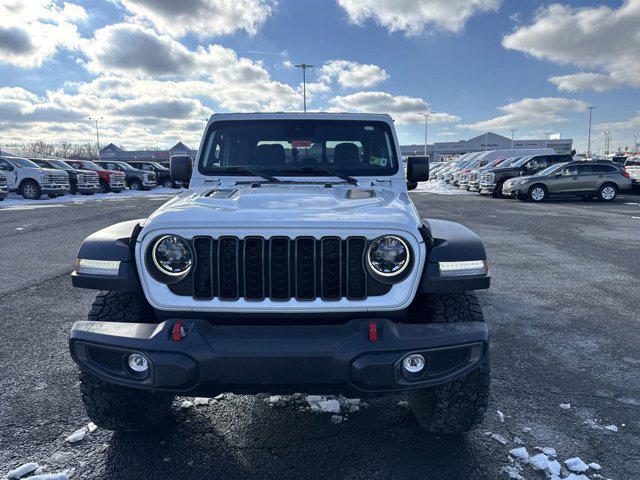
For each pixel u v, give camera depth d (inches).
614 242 381.7
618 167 756.6
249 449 110.4
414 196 943.0
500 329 187.5
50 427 118.6
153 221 95.5
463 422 105.9
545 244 374.3
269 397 134.0
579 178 752.3
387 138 154.8
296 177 149.9
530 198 767.1
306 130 154.6
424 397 109.7
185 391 90.5
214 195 120.3
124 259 99.7
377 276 94.2
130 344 90.4
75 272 102.1
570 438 114.1
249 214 96.0
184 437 115.0
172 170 153.3
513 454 107.4
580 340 175.8
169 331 90.9
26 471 101.1
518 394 135.3
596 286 251.0
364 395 93.7
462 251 99.4
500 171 872.9
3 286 250.4
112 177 1088.2
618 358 159.9
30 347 168.6
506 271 285.3
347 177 148.2
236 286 94.0
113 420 107.9
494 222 502.9
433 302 106.2
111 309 105.8
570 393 136.0
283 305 93.7
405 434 115.8
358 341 89.1
